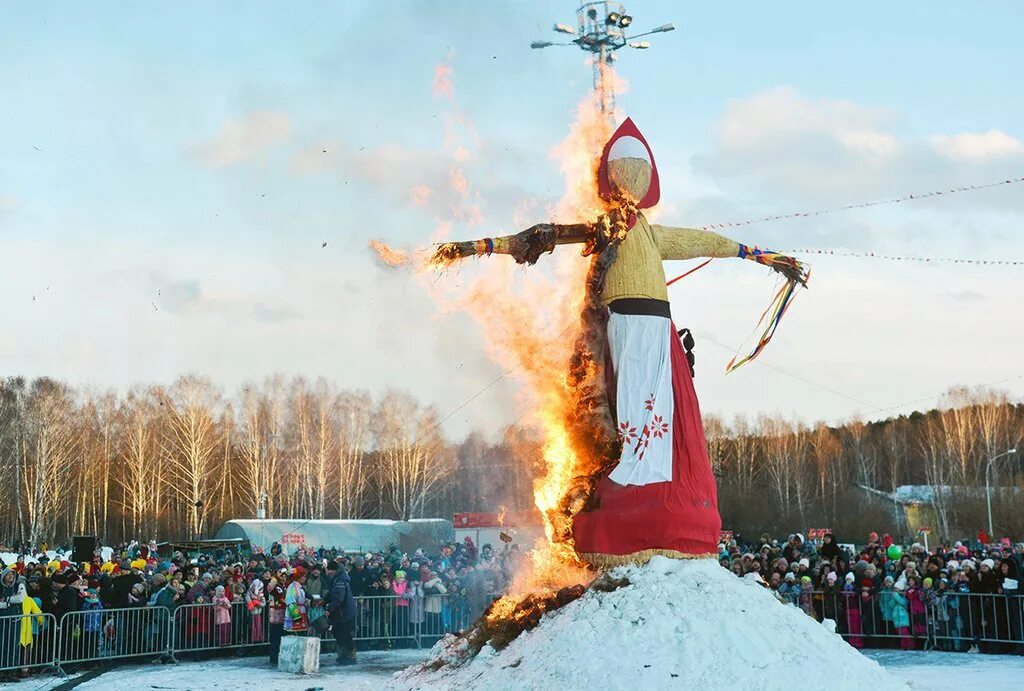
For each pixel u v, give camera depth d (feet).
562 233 44.73
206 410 220.43
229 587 68.80
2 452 220.23
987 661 58.18
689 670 35.06
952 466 255.91
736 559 72.23
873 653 63.31
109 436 228.22
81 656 59.47
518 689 36.68
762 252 47.70
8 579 60.75
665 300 44.60
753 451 270.26
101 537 218.59
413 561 78.48
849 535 217.36
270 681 54.34
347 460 226.17
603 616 38.32
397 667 60.44
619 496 42.06
